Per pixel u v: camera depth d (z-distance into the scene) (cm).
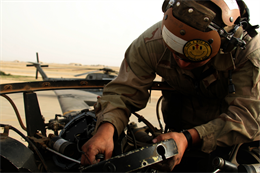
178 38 111
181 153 97
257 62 117
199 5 104
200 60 113
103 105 134
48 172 108
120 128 122
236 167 89
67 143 129
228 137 114
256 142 156
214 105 184
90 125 144
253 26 125
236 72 127
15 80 2647
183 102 195
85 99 391
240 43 112
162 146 77
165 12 122
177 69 150
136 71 150
